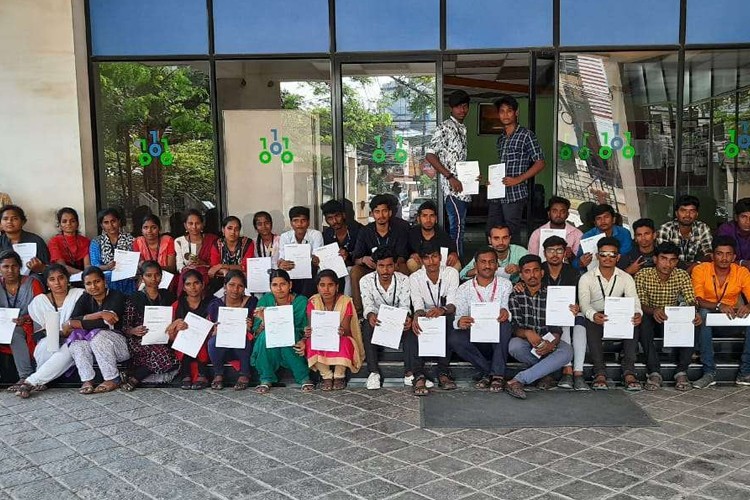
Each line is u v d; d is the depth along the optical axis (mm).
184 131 6516
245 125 6547
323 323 4859
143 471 3588
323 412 4484
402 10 6258
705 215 6500
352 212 6613
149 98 6469
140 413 4523
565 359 4793
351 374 5309
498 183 5887
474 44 6242
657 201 6473
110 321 5031
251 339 5031
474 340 4832
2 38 6039
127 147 6523
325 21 6301
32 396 4945
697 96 6305
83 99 6258
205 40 6363
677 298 4984
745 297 5051
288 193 6652
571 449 3771
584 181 6414
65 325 5027
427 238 5594
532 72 6273
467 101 5957
